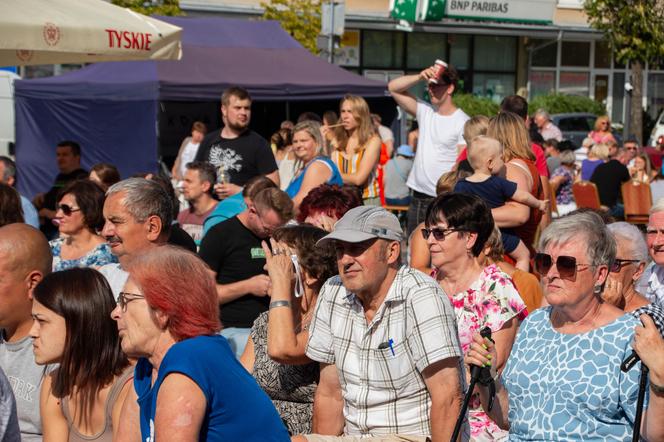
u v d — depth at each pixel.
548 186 8.00
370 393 4.21
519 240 6.82
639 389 3.53
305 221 6.13
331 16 16.03
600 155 17.95
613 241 3.92
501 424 4.30
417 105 9.21
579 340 3.89
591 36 32.12
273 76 15.07
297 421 5.01
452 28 29.75
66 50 7.14
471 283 4.98
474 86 32.34
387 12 29.30
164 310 3.27
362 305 4.27
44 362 4.10
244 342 6.16
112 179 9.20
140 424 3.40
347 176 9.36
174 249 3.42
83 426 4.05
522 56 32.81
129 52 7.64
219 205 7.82
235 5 26.00
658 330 3.57
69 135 14.77
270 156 9.42
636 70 27.89
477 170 6.89
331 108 17.20
